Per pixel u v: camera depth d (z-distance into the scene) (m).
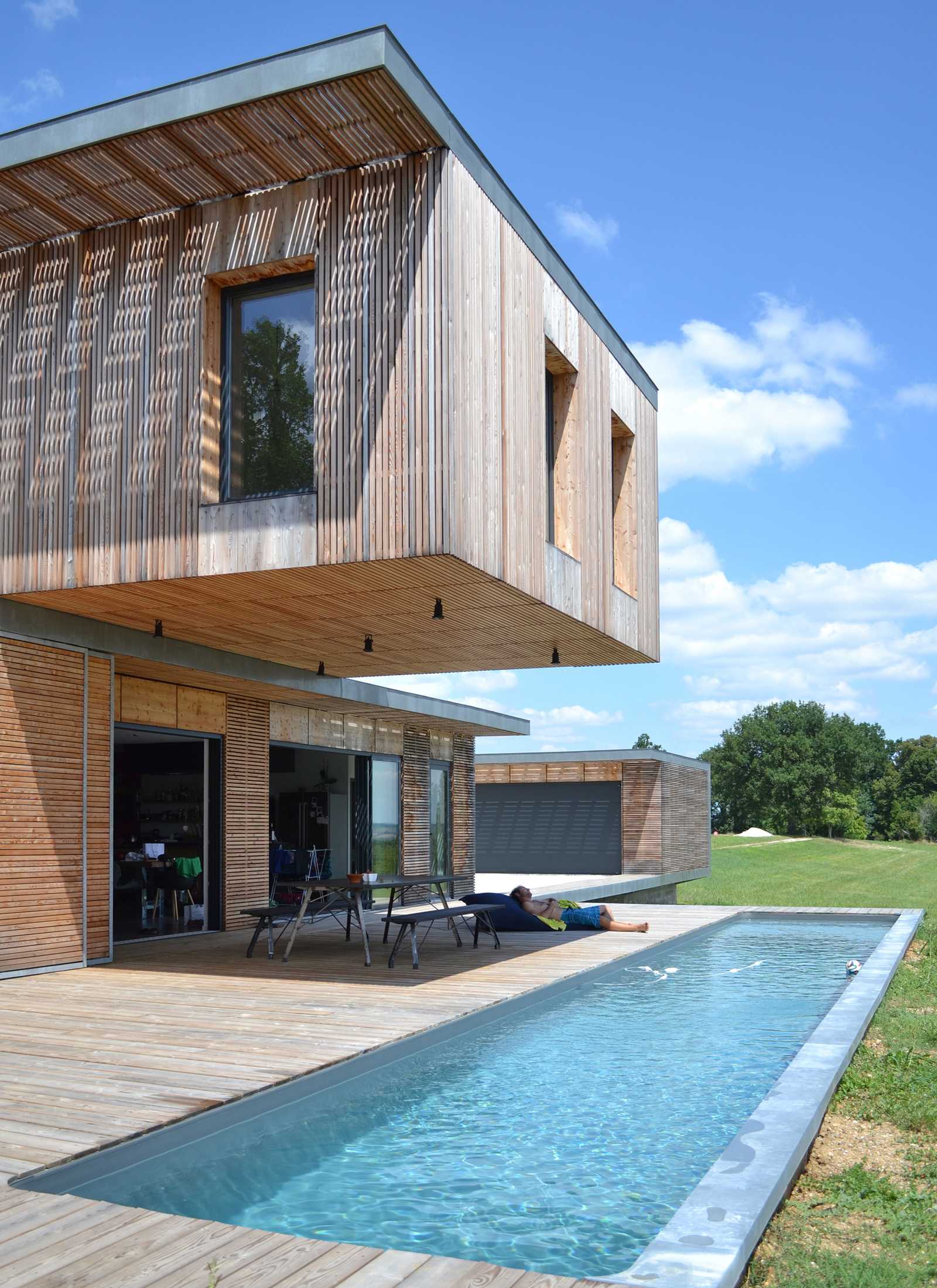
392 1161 4.55
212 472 8.19
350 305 7.76
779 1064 6.32
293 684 12.91
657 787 25.38
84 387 8.60
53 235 8.83
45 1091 5.09
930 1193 4.04
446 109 7.57
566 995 8.83
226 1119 4.89
